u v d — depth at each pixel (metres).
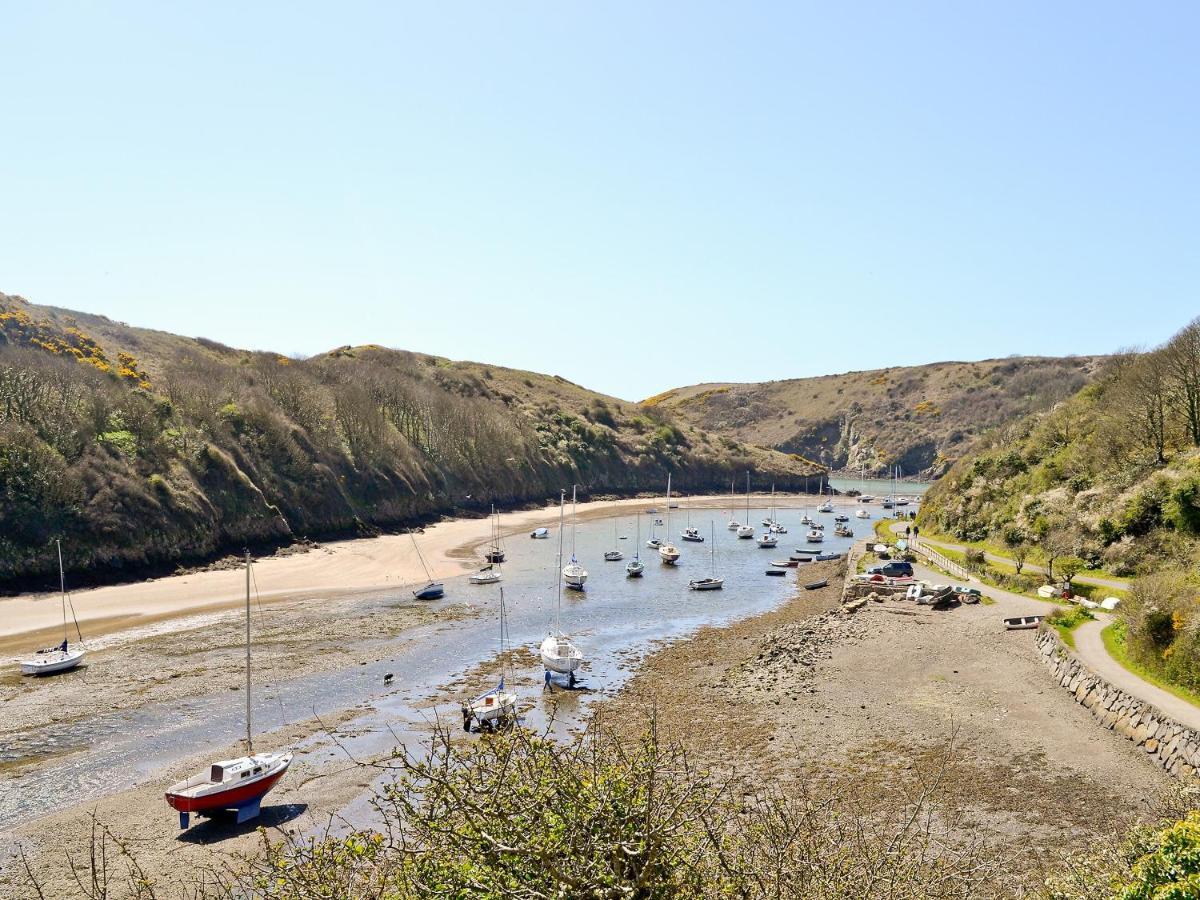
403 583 64.31
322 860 7.61
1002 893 16.58
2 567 52.62
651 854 5.99
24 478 56.75
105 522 58.50
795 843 8.74
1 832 23.33
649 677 38.66
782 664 37.44
